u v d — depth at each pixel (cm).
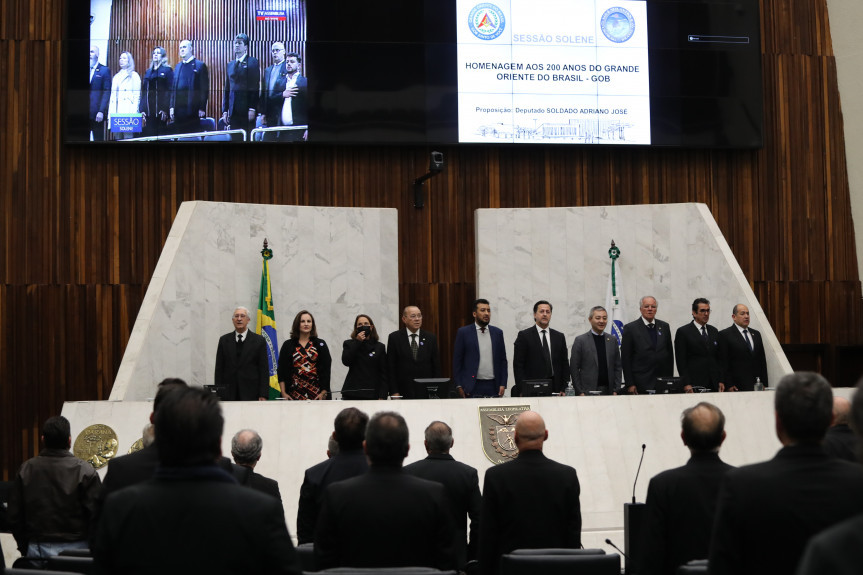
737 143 1511
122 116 1405
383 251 1444
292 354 1043
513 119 1463
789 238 1559
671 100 1497
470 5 1461
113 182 1432
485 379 1070
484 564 520
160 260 1302
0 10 1428
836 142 1580
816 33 1590
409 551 399
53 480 673
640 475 938
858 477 304
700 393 985
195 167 1448
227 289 1353
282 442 916
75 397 1395
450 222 1497
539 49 1470
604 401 962
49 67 1427
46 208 1415
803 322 1551
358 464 543
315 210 1420
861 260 1573
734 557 309
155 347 1265
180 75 1414
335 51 1441
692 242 1429
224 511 282
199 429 290
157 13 1416
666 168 1538
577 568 437
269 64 1429
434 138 1448
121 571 282
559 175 1516
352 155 1485
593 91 1479
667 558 452
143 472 490
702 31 1509
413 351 1072
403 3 1454
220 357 1070
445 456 582
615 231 1459
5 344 1387
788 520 299
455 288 1492
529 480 516
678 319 1425
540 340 1075
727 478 314
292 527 889
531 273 1460
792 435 313
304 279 1405
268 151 1466
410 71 1452
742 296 1343
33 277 1405
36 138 1420
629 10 1491
